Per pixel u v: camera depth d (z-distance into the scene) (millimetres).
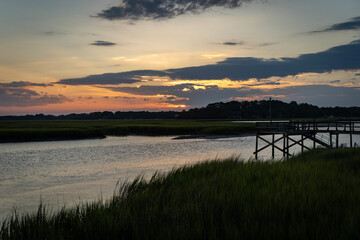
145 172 26031
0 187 20125
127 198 10625
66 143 55938
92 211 8750
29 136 60281
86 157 36906
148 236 6887
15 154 39656
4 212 14023
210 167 17016
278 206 8648
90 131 68875
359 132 32219
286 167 16438
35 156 37688
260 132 37719
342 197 9828
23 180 22656
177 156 38312
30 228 7738
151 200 10008
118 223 7688
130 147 49469
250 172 14406
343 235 6668
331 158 22453
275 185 11570
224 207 8648
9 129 64938
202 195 10164
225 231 7098
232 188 11219
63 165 30516
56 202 15922
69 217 8578
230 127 84938
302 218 7684
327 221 7535
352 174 14047
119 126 84188
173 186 12633
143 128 82312
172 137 72875
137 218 7992
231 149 47188
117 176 24078
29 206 15148
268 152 43531
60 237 7008
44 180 22594
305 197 9438
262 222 7660
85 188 19484
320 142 35438
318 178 12961
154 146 51312
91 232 7328
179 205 9422
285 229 7254
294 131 36531
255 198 9516
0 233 7750
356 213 7996
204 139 67062
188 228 7188
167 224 7586
